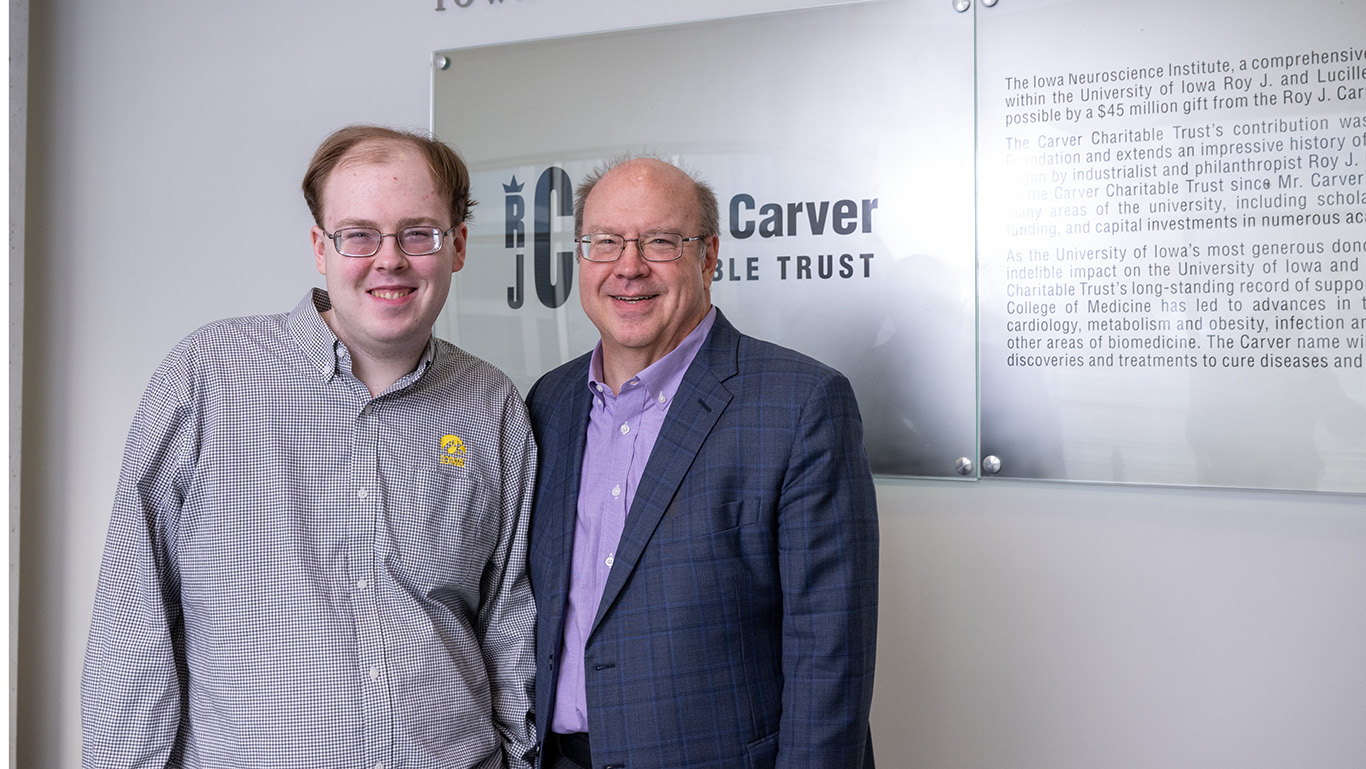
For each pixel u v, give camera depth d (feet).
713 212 4.94
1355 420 5.58
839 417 4.42
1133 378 5.98
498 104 7.23
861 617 4.32
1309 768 5.80
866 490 4.49
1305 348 5.66
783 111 6.63
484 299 7.28
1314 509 5.75
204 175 7.95
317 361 4.49
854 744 4.25
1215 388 5.82
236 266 7.88
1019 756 6.36
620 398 4.74
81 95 8.18
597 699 4.37
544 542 4.90
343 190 4.30
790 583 4.31
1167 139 5.90
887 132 6.41
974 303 6.26
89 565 8.16
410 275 4.34
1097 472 6.05
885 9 6.41
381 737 4.23
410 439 4.62
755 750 4.29
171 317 8.02
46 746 8.23
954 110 6.28
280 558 4.26
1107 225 6.01
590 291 4.71
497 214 7.24
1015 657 6.35
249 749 4.16
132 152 8.09
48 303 8.23
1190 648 6.01
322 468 4.42
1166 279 5.90
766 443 4.37
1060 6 6.08
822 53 6.54
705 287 4.93
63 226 8.21
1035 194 6.15
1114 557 6.14
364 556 4.39
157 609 4.23
